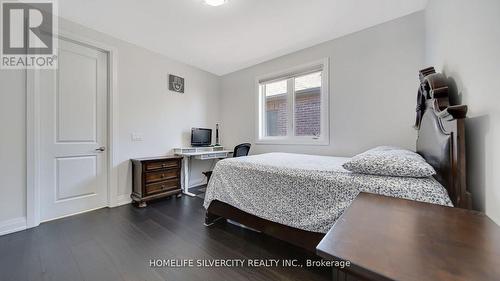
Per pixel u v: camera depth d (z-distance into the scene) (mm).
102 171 2811
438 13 1697
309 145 3141
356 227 647
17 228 2076
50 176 2375
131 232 2098
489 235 588
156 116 3357
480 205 976
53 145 2396
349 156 2730
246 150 3391
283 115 3559
